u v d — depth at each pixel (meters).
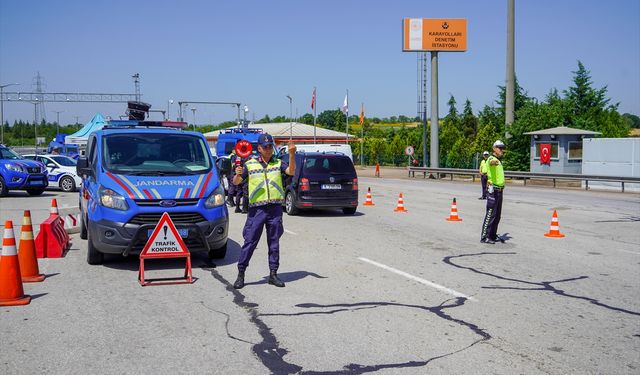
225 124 107.88
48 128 162.38
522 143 38.75
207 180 9.64
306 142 66.38
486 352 5.59
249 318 6.66
